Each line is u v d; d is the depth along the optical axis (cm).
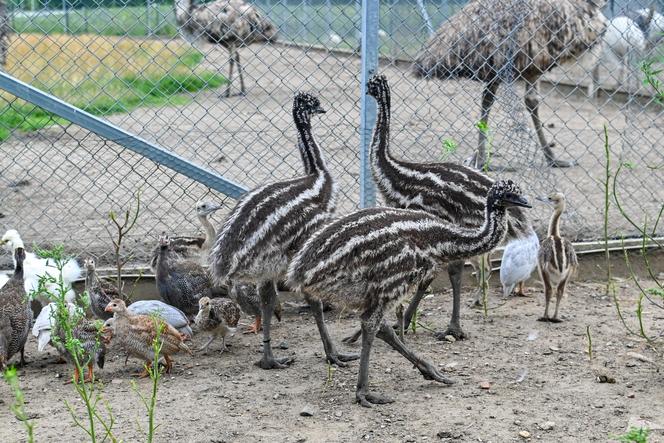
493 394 681
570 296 911
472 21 1089
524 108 1158
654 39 1209
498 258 944
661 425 626
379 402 666
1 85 816
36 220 984
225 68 1605
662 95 854
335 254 638
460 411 651
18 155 1088
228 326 777
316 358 766
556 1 1131
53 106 827
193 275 830
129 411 654
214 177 870
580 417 640
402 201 801
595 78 1349
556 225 866
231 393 690
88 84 1450
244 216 710
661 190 1173
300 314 879
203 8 1200
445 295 922
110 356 778
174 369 744
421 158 1088
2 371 700
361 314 661
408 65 1238
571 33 1141
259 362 750
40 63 1437
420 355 762
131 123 1399
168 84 1427
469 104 1257
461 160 1049
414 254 662
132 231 992
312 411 651
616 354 759
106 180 1155
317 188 756
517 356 760
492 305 895
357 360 754
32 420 638
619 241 959
